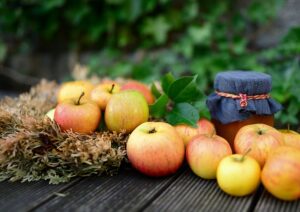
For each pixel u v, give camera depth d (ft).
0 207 1.37
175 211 1.35
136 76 4.27
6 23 4.90
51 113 1.91
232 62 3.94
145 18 4.46
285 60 3.66
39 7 4.70
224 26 4.08
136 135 1.64
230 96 1.84
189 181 1.61
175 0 4.33
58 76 5.06
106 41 4.79
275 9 3.88
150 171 1.61
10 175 1.64
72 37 4.91
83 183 1.58
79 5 4.60
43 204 1.39
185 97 1.93
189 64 4.24
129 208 1.36
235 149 1.68
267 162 1.46
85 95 1.99
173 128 1.70
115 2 4.40
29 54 5.14
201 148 1.59
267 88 1.83
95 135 1.74
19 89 5.10
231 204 1.40
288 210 1.36
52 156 1.63
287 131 1.78
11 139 1.61
